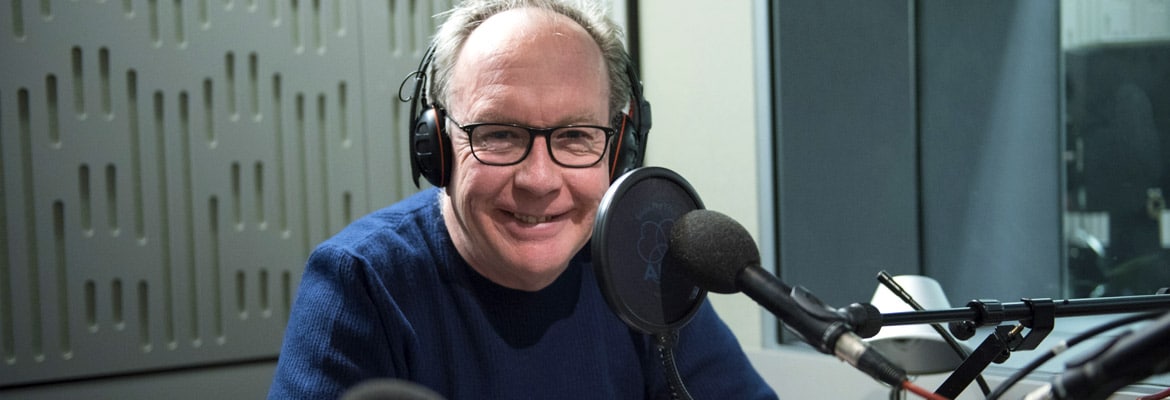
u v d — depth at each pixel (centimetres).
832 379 213
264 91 220
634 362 145
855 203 222
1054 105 194
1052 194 195
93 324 206
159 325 212
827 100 224
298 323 128
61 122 200
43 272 201
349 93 229
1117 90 186
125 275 208
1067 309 96
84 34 201
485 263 133
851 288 223
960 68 206
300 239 225
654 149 255
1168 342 58
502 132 121
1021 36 197
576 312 141
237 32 216
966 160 206
